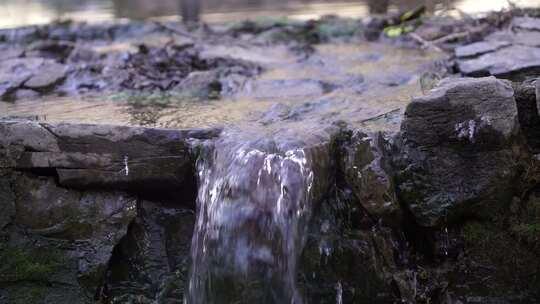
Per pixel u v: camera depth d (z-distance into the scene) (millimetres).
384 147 2795
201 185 2818
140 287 2922
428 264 2830
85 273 2891
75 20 5723
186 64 4113
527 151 2766
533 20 4168
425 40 4441
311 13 6051
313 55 4375
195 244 2812
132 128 2865
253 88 3654
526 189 2771
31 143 2895
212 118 3154
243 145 2762
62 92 3723
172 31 5246
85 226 2908
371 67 3982
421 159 2756
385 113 3105
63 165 2896
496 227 2773
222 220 2721
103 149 2875
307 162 2709
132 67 4027
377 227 2791
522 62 3428
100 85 3803
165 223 2939
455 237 2797
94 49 4520
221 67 4059
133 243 2928
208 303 2775
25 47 4586
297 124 2971
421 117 2736
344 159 2812
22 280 2922
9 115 3221
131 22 5422
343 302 2795
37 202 2918
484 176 2729
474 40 4188
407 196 2770
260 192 2693
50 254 2914
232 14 6191
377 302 2791
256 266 2695
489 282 2781
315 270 2785
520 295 2779
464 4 5246
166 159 2871
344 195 2811
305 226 2738
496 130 2695
